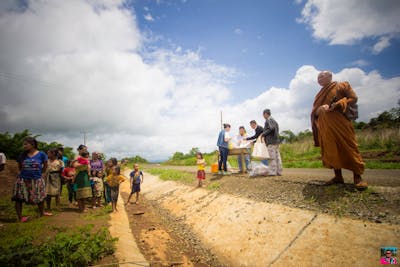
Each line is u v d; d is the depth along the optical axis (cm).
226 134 967
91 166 738
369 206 395
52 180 658
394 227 325
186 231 599
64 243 340
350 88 456
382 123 1919
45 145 1930
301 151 1788
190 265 426
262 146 760
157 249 475
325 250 344
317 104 505
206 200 732
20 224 481
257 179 750
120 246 425
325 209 427
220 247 479
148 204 938
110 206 744
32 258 292
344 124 451
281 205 504
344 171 818
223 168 994
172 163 3375
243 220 522
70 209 684
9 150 1670
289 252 377
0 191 916
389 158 1089
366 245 319
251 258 411
